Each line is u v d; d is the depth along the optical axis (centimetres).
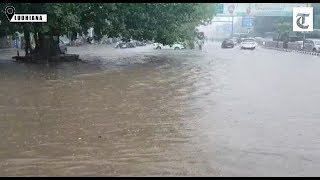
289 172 722
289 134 976
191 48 5722
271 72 2408
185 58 3731
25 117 1152
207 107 1306
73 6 2561
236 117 1161
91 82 1897
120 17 3044
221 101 1412
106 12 2961
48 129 1018
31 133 980
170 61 3312
